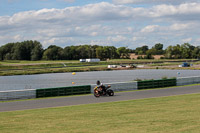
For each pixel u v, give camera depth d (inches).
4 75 4810.5
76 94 1444.4
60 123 629.6
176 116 658.8
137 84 1600.6
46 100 1197.7
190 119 618.2
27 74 5012.3
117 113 735.1
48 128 580.4
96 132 527.5
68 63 7765.8
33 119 694.5
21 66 6604.3
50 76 4362.7
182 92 1315.2
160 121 607.5
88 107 885.8
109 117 680.4
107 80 3260.3
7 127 604.4
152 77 3590.1
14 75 4857.3
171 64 7106.3
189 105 834.2
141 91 1461.6
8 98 1268.5
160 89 1542.8
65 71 5442.9
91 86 1491.1
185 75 3831.2
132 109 797.2
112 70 5831.7
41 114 772.6
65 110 836.6
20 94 1300.4
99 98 1198.9
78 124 609.9
